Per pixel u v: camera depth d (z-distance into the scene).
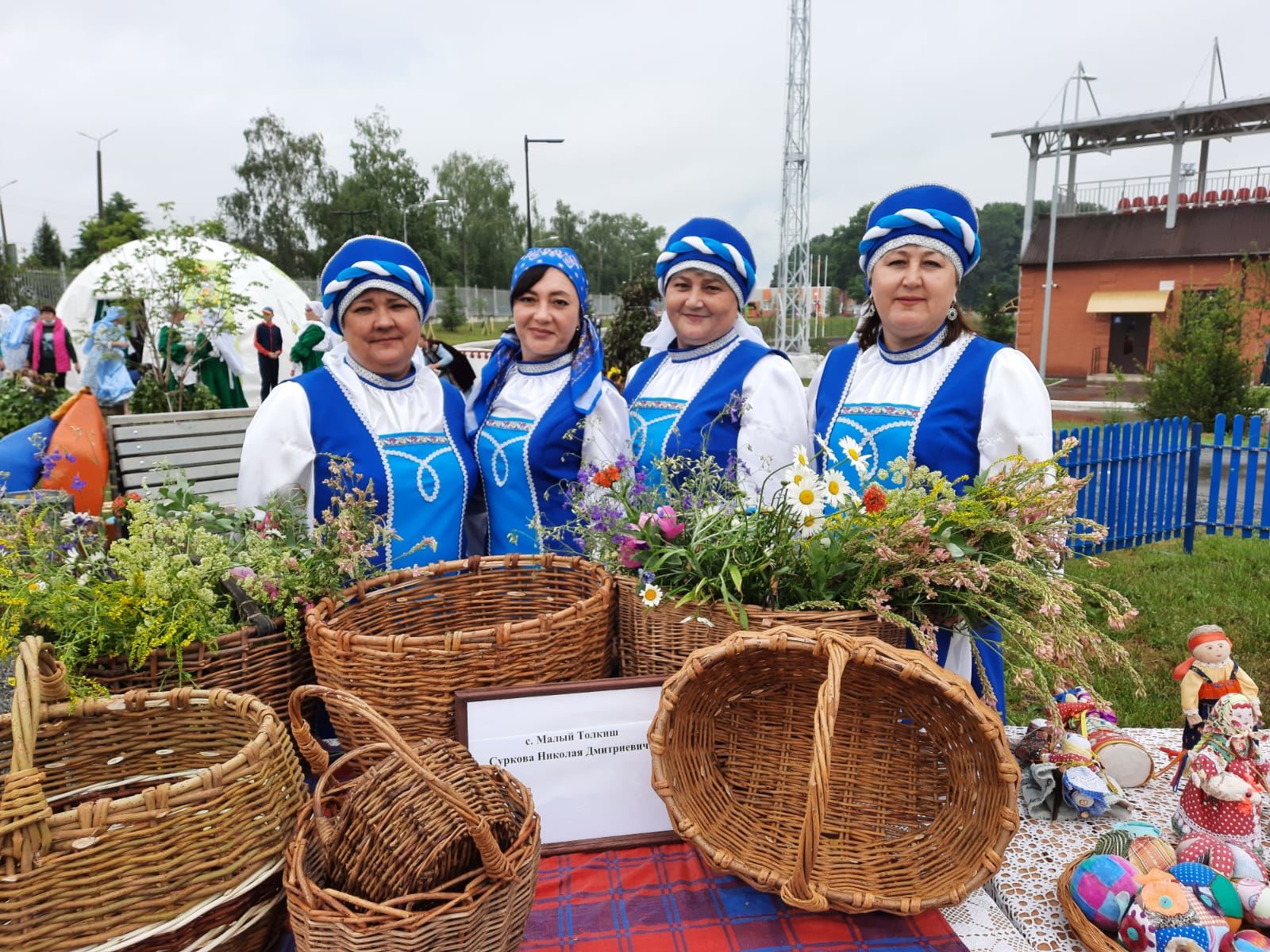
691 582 1.82
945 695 1.46
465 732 1.60
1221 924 1.37
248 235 51.06
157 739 1.62
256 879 1.27
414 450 2.42
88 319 11.60
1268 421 10.84
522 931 1.33
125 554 1.71
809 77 24.69
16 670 1.31
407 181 57.16
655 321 10.63
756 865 1.51
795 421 2.43
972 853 1.47
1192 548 7.07
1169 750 2.26
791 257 25.44
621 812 1.67
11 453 3.88
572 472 2.54
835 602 1.73
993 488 1.76
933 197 2.15
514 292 2.58
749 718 1.72
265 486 2.31
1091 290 25.81
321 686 1.38
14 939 1.13
